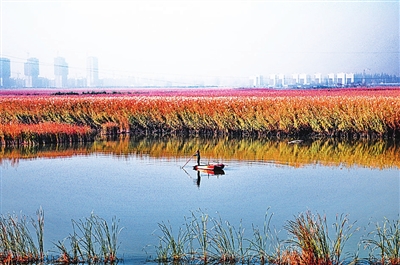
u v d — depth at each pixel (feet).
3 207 78.07
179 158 120.16
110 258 53.16
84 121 186.60
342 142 146.82
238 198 80.79
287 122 164.76
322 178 94.73
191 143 148.97
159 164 111.96
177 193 84.64
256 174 99.19
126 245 58.65
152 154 126.93
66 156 123.95
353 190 85.10
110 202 79.82
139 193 85.30
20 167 109.81
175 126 177.27
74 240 56.29
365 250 54.70
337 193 83.05
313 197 80.69
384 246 51.78
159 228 65.41
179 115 178.19
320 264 47.91
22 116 187.83
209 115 173.99
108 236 54.95
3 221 64.54
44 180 96.32
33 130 145.79
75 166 110.42
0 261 52.37
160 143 149.59
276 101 193.47
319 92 290.56
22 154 127.13
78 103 204.64
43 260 53.42
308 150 131.03
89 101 214.48
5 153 128.77
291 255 50.29
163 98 238.89
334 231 62.23
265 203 77.56
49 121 185.26
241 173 100.63
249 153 126.93
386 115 154.30
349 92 279.49
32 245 54.34
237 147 138.82
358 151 128.06
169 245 57.52
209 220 68.85
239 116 172.35
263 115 170.19
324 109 166.09
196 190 86.63
